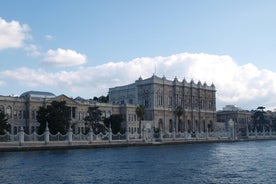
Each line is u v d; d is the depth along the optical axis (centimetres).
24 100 13675
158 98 18212
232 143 15575
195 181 4175
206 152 8938
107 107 16238
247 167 5512
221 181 4172
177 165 5794
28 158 6938
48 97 14650
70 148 9838
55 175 4644
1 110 12431
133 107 16988
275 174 4719
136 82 18638
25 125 13638
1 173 4806
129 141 12288
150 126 17500
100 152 8806
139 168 5394
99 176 4566
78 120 14888
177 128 18975
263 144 14312
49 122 11675
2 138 8900
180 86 19450
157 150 9738
